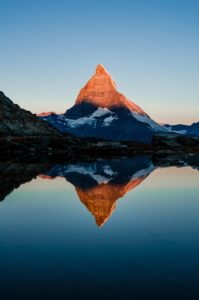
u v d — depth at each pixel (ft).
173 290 51.55
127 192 148.56
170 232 83.35
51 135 610.24
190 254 66.95
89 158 398.83
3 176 207.00
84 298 49.44
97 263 62.59
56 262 63.10
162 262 62.75
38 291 51.60
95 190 153.99
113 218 98.99
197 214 104.01
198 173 230.89
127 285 53.31
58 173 228.02
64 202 124.06
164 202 124.57
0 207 114.83
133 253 67.77
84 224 91.91
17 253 68.28
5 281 55.11
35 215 102.99
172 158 404.36
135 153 494.18
